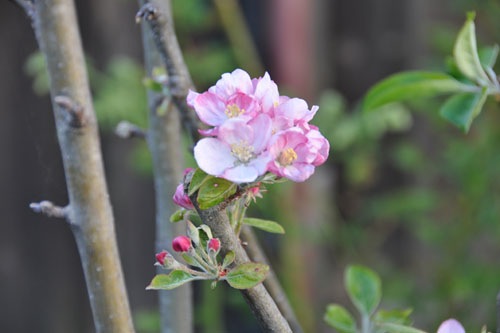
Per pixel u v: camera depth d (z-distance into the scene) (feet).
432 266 11.43
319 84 11.31
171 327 5.75
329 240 10.83
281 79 11.03
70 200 5.14
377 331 5.08
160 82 5.58
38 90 10.85
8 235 11.30
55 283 11.50
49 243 11.42
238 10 10.93
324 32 11.35
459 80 5.27
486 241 11.05
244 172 4.48
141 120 10.42
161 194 5.77
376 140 11.24
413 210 10.61
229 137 4.51
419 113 11.41
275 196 10.25
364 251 11.40
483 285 9.83
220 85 4.63
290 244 10.55
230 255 4.60
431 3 11.33
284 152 4.52
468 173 10.10
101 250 5.11
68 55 5.17
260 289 4.62
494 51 5.36
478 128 10.24
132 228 11.26
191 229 4.64
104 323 5.12
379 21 11.40
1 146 10.99
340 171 11.50
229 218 4.63
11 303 11.48
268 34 11.06
